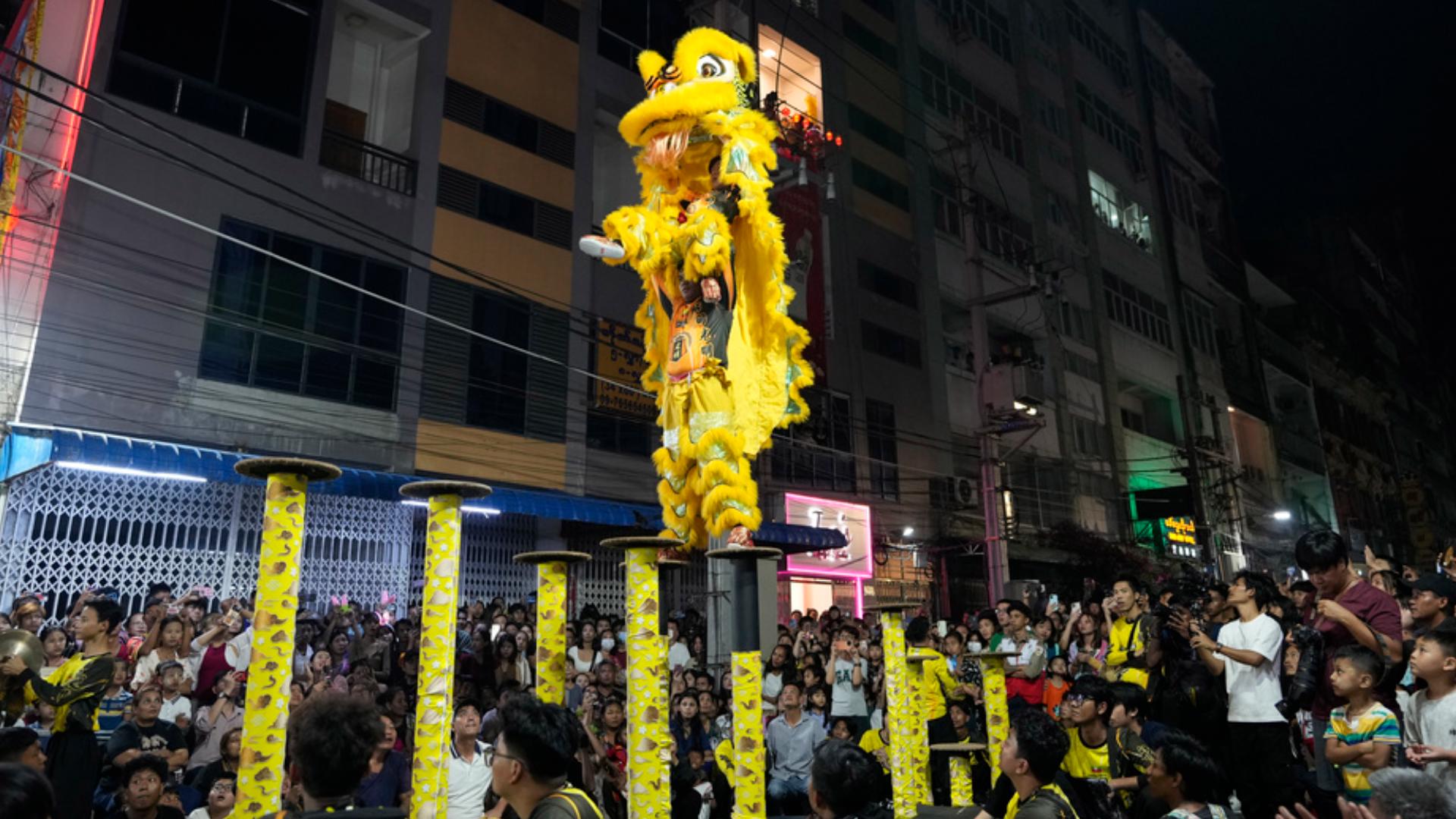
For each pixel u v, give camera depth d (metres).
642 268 7.10
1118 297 35.94
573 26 20.84
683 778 8.70
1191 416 36.66
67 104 13.49
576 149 20.09
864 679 11.50
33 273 12.72
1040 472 29.55
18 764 2.79
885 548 23.97
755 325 7.28
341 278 15.97
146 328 13.60
